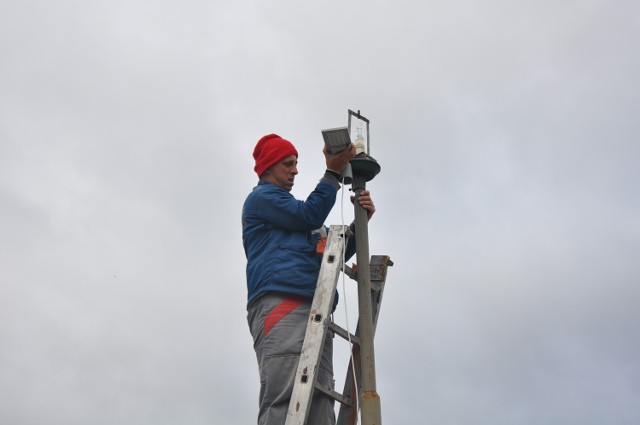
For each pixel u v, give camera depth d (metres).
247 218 5.55
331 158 5.37
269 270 5.27
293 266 5.26
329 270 5.18
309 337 4.96
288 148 5.79
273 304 5.20
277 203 5.40
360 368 5.11
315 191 5.36
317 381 5.03
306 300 5.23
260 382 5.12
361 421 4.75
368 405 4.75
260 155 5.83
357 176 5.45
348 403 5.20
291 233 5.43
